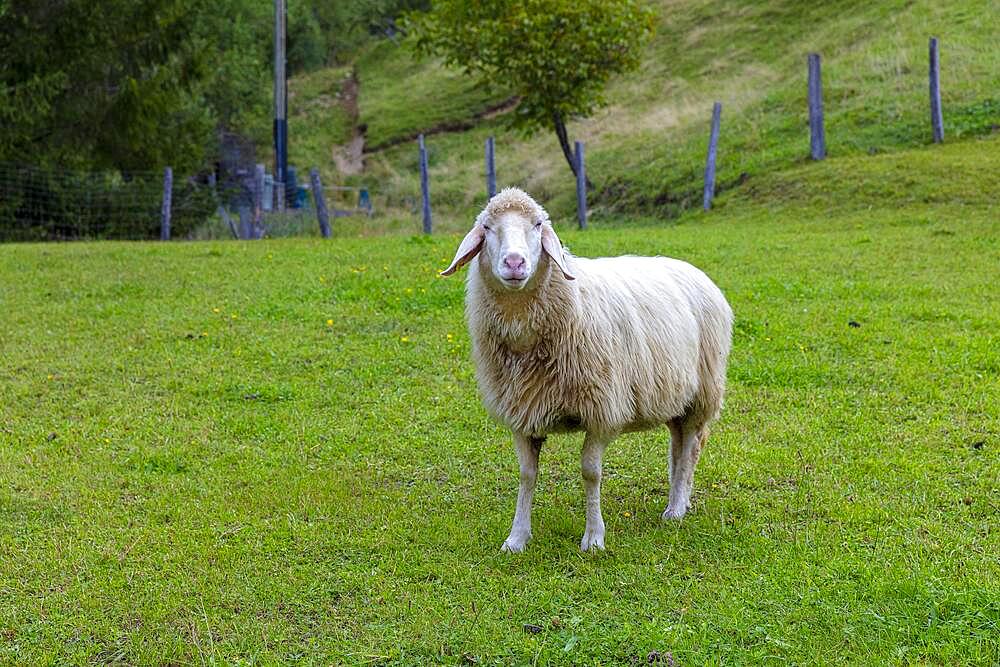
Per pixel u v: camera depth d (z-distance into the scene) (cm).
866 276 1297
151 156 2788
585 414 577
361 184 3569
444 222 2586
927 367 908
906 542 577
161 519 662
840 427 791
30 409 890
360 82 5381
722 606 510
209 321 1154
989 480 667
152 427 838
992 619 479
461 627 507
